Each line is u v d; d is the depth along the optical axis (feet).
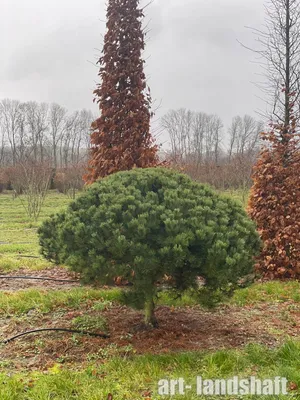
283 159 22.82
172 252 11.03
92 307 15.96
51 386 9.91
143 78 22.75
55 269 23.70
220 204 13.19
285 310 16.16
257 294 18.01
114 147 21.93
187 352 11.89
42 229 14.21
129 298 12.66
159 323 14.44
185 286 12.35
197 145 171.63
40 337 13.29
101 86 22.89
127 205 12.23
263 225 22.52
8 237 38.86
